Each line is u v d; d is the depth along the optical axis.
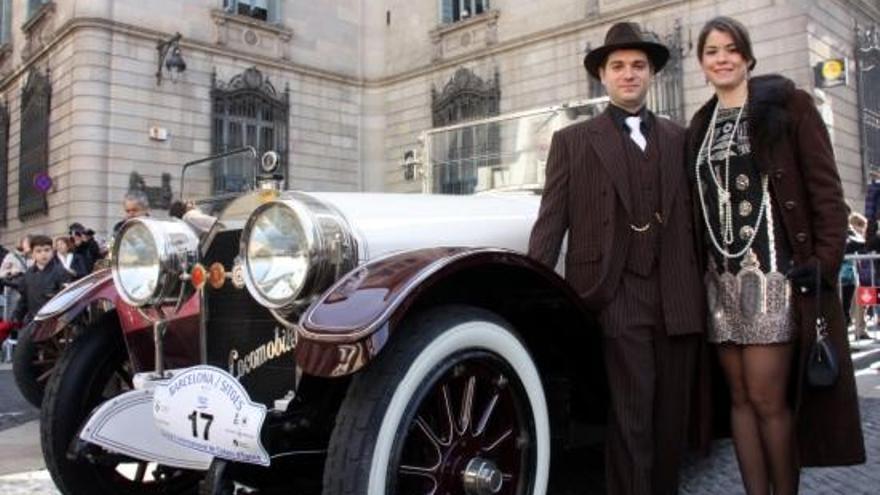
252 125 19.41
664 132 2.86
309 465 2.90
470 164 4.84
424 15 21.11
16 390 7.72
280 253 2.46
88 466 3.28
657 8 16.30
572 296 2.62
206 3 18.69
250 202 2.81
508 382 2.54
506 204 3.44
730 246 2.71
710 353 2.90
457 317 2.37
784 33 14.64
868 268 8.45
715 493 3.67
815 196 2.62
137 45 17.47
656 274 2.71
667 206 2.73
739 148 2.72
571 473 3.92
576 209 2.78
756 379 2.67
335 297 2.24
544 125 4.52
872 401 5.82
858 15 16.41
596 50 2.86
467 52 19.98
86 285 3.48
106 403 2.80
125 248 3.09
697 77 15.56
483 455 2.47
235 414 2.39
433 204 3.06
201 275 2.87
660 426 2.67
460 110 19.92
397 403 2.17
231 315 2.82
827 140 2.65
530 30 18.69
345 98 21.50
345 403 2.20
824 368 2.56
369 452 2.12
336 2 21.45
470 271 2.49
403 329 2.28
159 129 17.62
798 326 2.63
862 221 9.76
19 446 4.95
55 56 18.05
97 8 16.97
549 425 2.83
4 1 22.03
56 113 17.83
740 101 2.79
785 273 2.64
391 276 2.24
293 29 20.39
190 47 18.30
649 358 2.66
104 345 3.43
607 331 2.68
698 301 2.71
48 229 17.97
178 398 2.54
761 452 2.73
